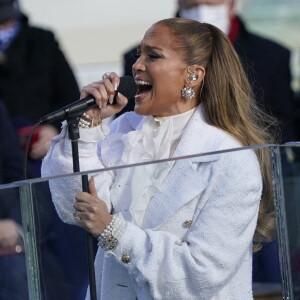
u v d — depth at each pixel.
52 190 13.62
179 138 14.70
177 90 14.68
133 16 33.59
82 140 14.52
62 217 13.69
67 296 13.79
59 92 25.47
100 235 13.73
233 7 23.69
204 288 13.81
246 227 13.95
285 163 14.39
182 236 13.95
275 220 14.30
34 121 24.95
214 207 13.86
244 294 14.12
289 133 23.58
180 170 13.91
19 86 24.97
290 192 14.45
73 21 33.53
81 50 33.56
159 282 13.74
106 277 13.90
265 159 14.20
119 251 13.75
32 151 22.06
